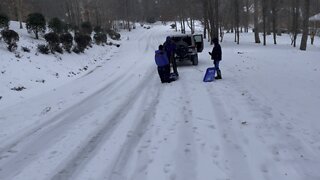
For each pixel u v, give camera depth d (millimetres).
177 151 6848
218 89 12531
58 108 11703
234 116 8898
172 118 9148
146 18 147375
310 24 71688
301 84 12773
